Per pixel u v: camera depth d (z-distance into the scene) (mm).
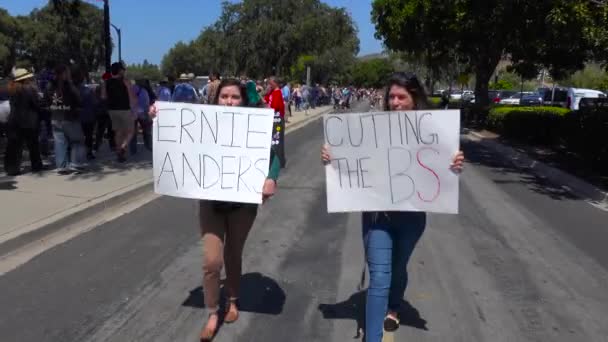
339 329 4332
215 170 4070
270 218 7680
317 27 48969
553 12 11094
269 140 4051
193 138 4086
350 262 5875
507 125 21031
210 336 4062
